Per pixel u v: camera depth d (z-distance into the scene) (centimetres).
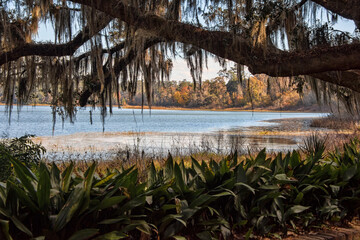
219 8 727
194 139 2252
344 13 648
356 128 2206
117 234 223
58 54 819
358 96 847
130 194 254
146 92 822
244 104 6256
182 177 297
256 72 660
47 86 888
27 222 230
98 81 852
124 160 788
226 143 1778
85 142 2048
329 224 354
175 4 688
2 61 810
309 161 375
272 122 5638
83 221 237
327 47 636
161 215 264
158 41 791
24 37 830
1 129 3288
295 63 634
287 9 663
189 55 789
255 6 660
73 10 775
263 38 636
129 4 659
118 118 7012
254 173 322
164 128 3703
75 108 877
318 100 866
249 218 313
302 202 348
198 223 280
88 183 231
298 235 322
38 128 3550
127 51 805
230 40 661
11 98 842
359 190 369
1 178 470
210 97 7250
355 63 611
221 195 277
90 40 703
